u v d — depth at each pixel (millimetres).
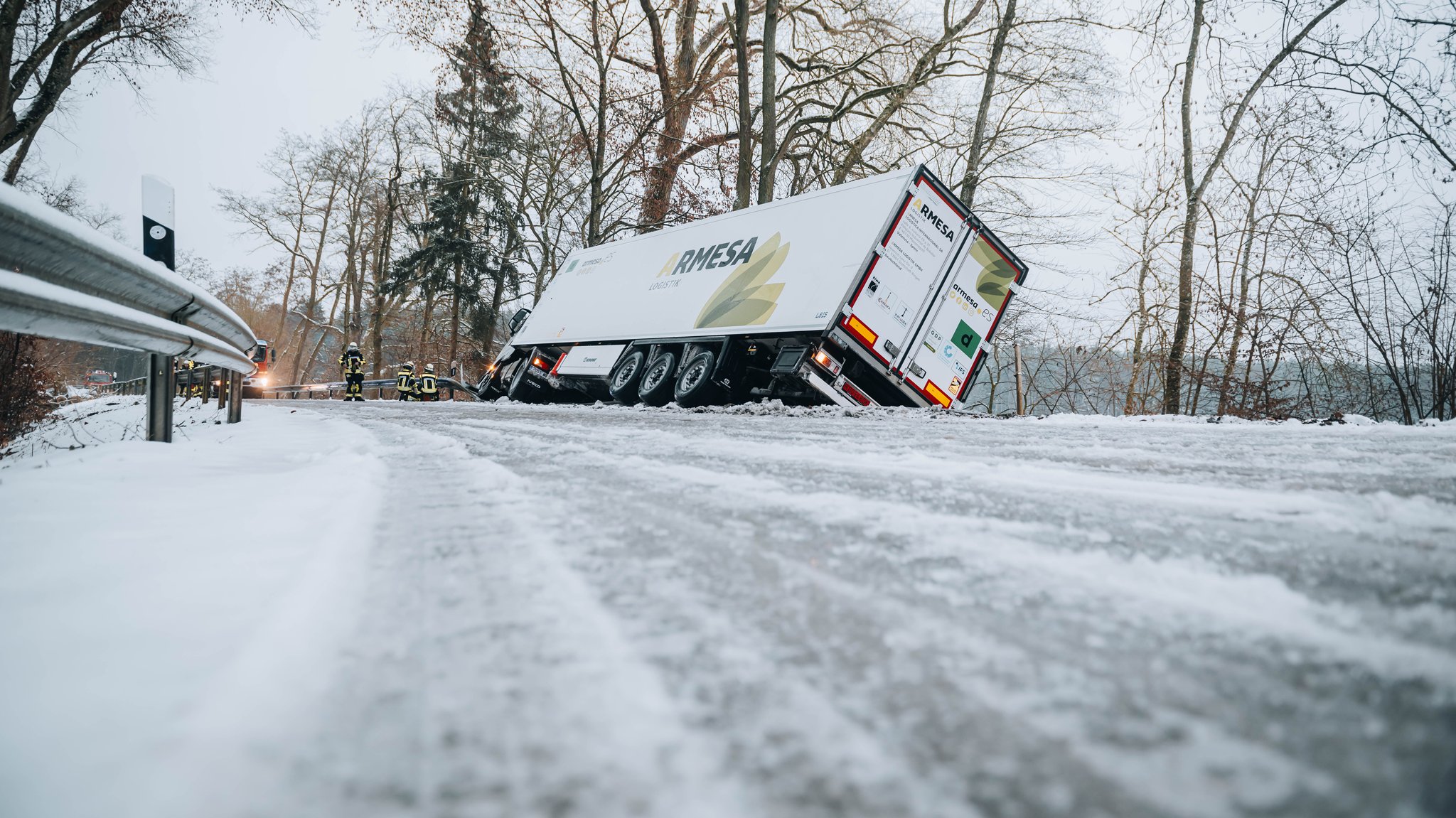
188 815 519
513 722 682
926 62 20656
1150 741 618
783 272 10109
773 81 19547
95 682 764
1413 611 947
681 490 2188
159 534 1552
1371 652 809
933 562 1281
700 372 10703
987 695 727
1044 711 687
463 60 24281
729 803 533
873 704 712
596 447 3709
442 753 621
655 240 13383
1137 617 963
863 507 1825
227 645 877
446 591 1135
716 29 24859
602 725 673
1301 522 1597
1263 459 2906
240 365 5805
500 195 32031
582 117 23469
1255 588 1075
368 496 2127
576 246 30703
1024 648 861
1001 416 7965
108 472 2637
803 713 693
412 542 1511
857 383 9672
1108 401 22094
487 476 2611
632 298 13234
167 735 648
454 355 32938
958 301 9594
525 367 15781
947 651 854
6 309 2189
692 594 1104
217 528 1625
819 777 572
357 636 928
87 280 2906
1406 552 1293
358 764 602
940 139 22297
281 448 4039
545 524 1685
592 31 22812
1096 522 1628
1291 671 766
